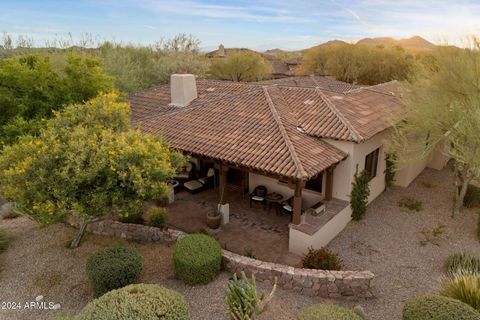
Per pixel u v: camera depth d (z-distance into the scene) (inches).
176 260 448.1
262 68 2166.6
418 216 717.3
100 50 1600.6
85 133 441.7
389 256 574.6
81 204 412.8
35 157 407.5
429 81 688.4
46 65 730.2
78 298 419.8
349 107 751.7
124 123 522.9
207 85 1024.9
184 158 523.8
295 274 444.5
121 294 329.4
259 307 343.3
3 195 434.3
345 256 573.0
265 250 581.3
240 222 673.6
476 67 605.3
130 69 1400.1
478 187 821.9
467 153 596.4
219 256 461.1
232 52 2341.3
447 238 632.4
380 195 820.6
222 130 701.3
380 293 470.3
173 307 319.6
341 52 2064.5
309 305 423.5
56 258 504.7
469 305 355.6
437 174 964.0
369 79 2023.9
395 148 687.1
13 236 573.3
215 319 383.6
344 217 660.1
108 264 404.2
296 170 534.9
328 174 657.6
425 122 657.0
